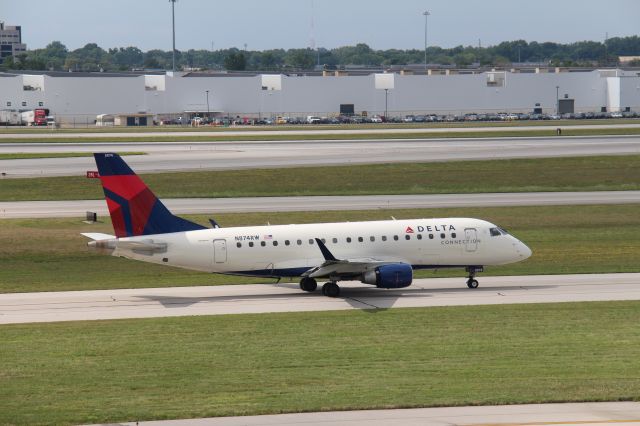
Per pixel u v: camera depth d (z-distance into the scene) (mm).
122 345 179125
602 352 169250
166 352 173000
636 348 172000
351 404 137000
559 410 133500
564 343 176750
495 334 185375
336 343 178750
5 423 130625
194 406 137625
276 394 143500
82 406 138625
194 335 187500
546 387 145375
